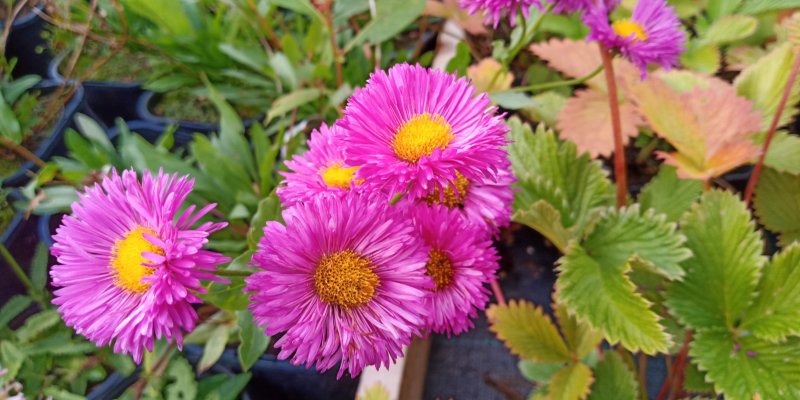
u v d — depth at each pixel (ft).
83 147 0.80
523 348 0.67
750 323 0.56
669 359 0.68
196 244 0.39
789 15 0.86
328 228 0.38
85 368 0.74
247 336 0.58
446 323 0.47
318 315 0.38
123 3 0.97
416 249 0.40
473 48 1.13
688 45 0.93
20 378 0.70
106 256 0.43
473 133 0.39
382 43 1.13
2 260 0.90
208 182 0.79
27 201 0.84
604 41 0.61
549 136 0.71
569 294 0.59
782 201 0.74
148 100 1.16
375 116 0.40
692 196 0.71
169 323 0.39
